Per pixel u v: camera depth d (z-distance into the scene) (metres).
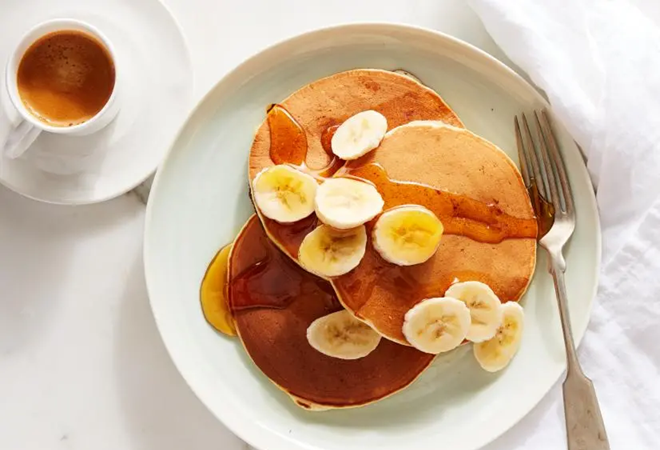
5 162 0.60
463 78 0.61
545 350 0.60
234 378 0.60
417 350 0.59
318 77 0.61
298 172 0.57
